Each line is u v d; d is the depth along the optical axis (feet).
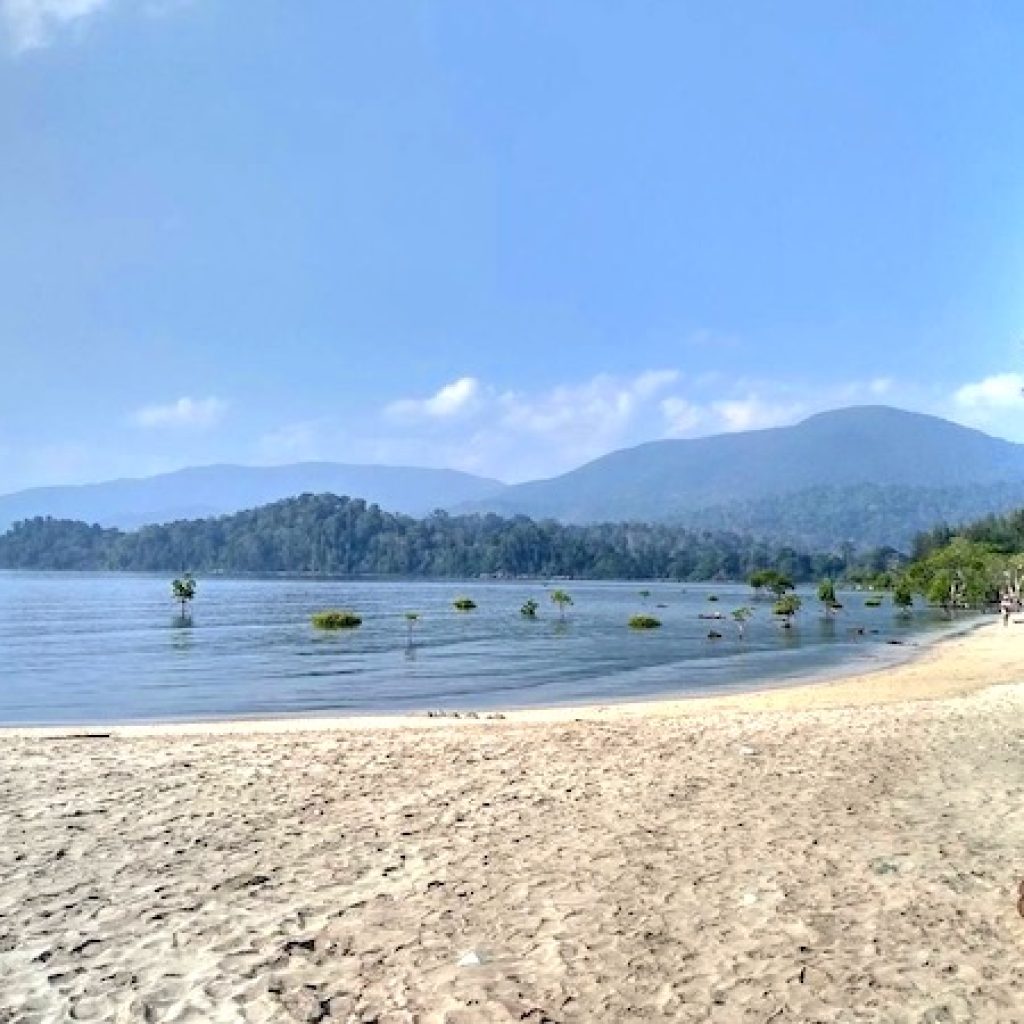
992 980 18.98
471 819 32.12
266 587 492.13
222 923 22.18
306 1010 17.62
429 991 18.48
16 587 469.98
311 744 48.42
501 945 20.81
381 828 30.91
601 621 234.17
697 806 34.04
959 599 317.22
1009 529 485.56
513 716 72.28
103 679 113.19
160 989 18.52
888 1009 17.70
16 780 38.55
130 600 336.49
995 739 49.03
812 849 28.35
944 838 29.66
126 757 44.11
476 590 476.54
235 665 130.41
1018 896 23.61
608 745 47.57
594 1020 17.31
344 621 212.02
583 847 28.60
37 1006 17.76
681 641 173.88
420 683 108.17
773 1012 17.57
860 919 22.35
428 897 24.02
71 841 29.30
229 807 33.86
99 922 22.24
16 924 22.08
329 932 21.61
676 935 21.36
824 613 276.00
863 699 81.76
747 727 54.49
